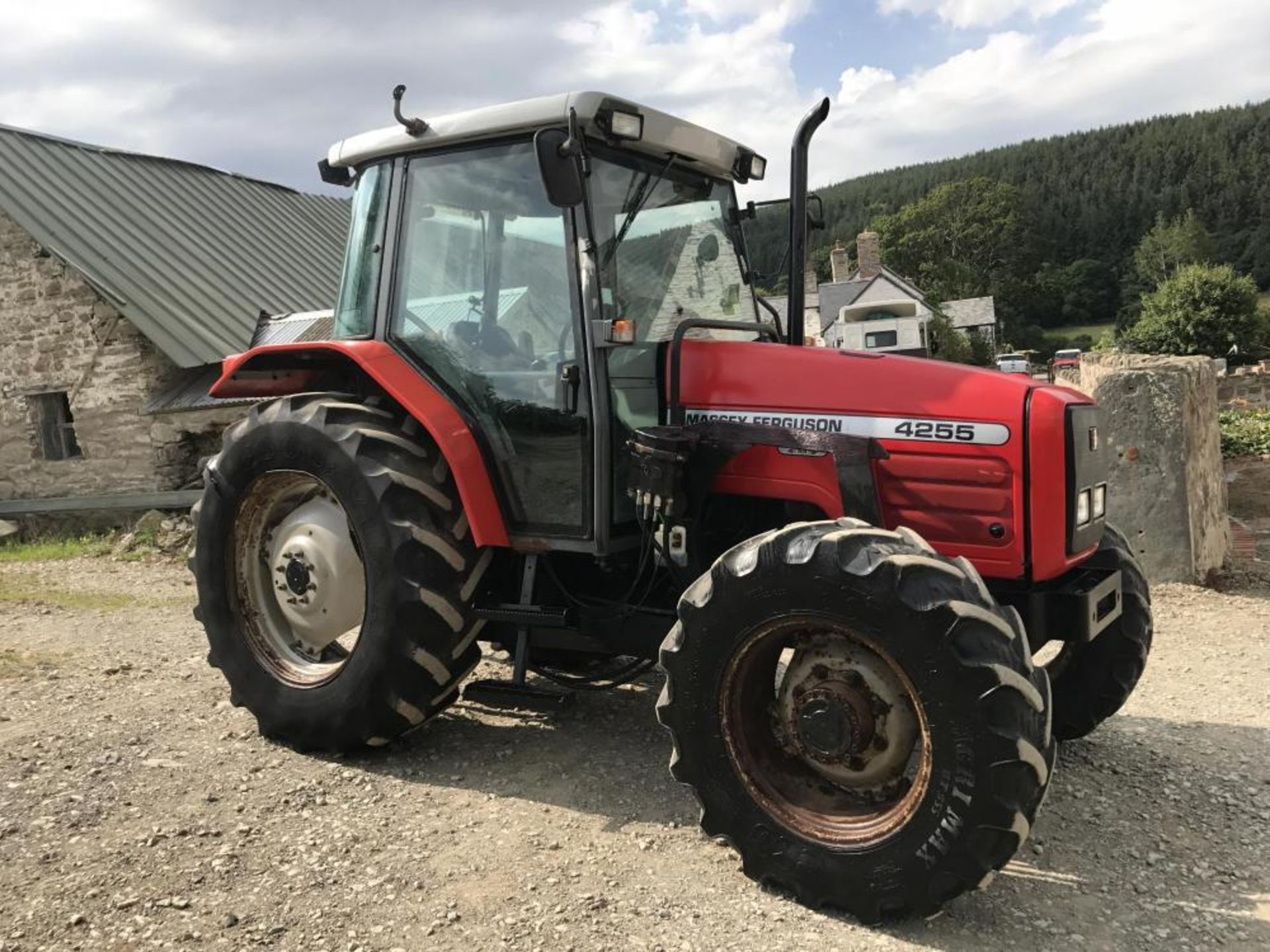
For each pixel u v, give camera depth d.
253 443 3.89
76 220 12.30
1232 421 10.55
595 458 3.38
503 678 4.64
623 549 3.51
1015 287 86.88
